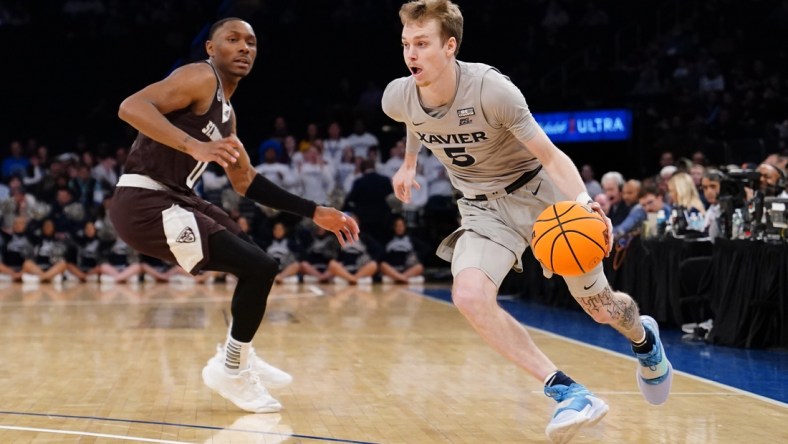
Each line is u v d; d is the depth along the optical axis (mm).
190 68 4109
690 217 7844
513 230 3764
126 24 17594
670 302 7777
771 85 13625
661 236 8156
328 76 17422
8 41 17344
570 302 9719
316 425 3965
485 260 3607
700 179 8891
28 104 17094
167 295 11000
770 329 6602
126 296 10852
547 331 7785
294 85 17328
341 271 13188
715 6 15289
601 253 3318
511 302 10703
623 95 13742
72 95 17234
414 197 13891
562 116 13312
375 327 7848
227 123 4297
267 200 4512
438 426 3967
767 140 10672
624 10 16484
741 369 5688
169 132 3879
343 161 13961
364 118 15711
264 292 4176
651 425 4004
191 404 4402
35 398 4523
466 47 17000
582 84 14484
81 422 3961
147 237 4172
